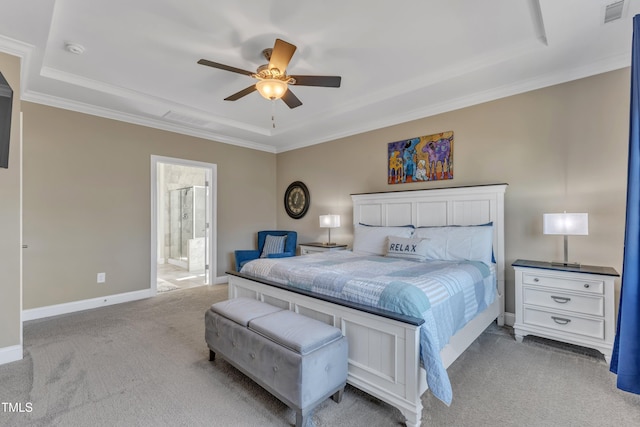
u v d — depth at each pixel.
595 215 2.72
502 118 3.24
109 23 2.21
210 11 2.09
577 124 2.81
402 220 3.93
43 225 3.38
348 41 2.46
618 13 2.02
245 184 5.48
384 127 4.27
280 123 4.59
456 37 2.41
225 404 1.83
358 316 1.86
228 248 5.22
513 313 3.13
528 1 2.01
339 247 4.63
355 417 1.72
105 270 3.83
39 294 3.35
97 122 3.78
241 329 2.01
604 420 1.68
